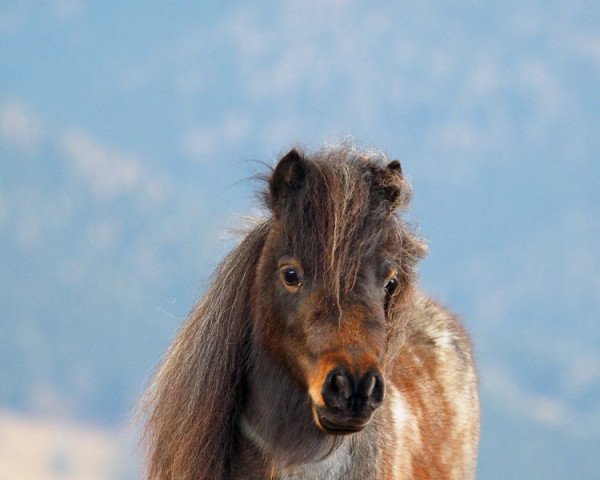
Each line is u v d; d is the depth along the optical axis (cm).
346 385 2028
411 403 2712
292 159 2223
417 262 2330
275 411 2264
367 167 2253
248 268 2320
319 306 2111
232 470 2323
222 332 2309
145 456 2438
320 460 2273
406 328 2592
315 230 2139
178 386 2336
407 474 2466
